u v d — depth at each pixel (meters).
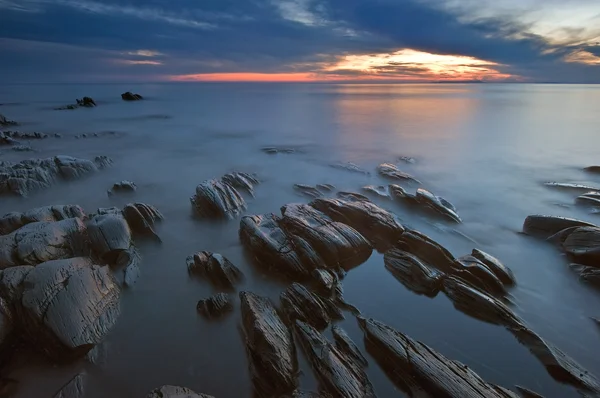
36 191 13.43
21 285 6.62
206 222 11.46
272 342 6.01
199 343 6.58
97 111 44.75
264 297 7.53
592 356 6.43
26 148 20.95
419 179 16.98
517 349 6.50
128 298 7.73
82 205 12.89
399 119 38.53
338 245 8.96
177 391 5.21
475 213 12.74
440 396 5.27
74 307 6.41
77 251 8.52
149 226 10.38
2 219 9.41
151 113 43.31
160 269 8.91
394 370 5.83
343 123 35.66
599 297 7.92
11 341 6.11
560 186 15.27
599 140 25.89
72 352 5.98
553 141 25.70
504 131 30.06
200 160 20.28
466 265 8.29
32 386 5.68
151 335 6.74
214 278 8.23
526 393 5.61
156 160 20.08
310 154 22.12
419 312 7.46
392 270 8.77
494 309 7.19
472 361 6.25
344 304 7.64
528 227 10.88
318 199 11.68
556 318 7.33
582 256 8.87
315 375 5.74
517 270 8.98
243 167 18.83
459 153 22.22
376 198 13.60
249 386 5.74
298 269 8.37
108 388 5.68
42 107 47.78
